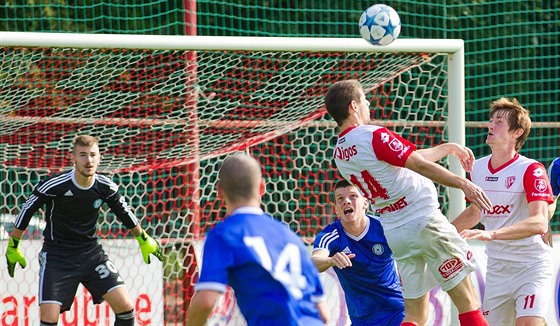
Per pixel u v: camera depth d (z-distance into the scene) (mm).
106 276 24750
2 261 27828
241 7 42219
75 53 27922
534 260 21828
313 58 28656
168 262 28469
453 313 26578
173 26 45031
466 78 44719
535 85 47656
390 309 22984
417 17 47906
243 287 13609
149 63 29578
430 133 29938
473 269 19750
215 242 13672
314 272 14062
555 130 45688
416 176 19422
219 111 30062
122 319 24969
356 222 22469
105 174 30281
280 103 29125
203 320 13562
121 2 44625
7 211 29938
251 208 14062
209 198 31297
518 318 21781
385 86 33344
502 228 20906
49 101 27531
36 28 43500
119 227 30250
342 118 19625
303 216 32125
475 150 42906
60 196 23891
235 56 27922
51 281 24125
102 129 28688
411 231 19453
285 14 46062
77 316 27703
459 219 22516
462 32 48125
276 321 13492
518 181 21781
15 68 26875
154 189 29781
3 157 28812
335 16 46781
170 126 28703
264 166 31812
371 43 23156
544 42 48344
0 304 27641
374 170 19172
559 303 28312
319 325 13703
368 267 22609
